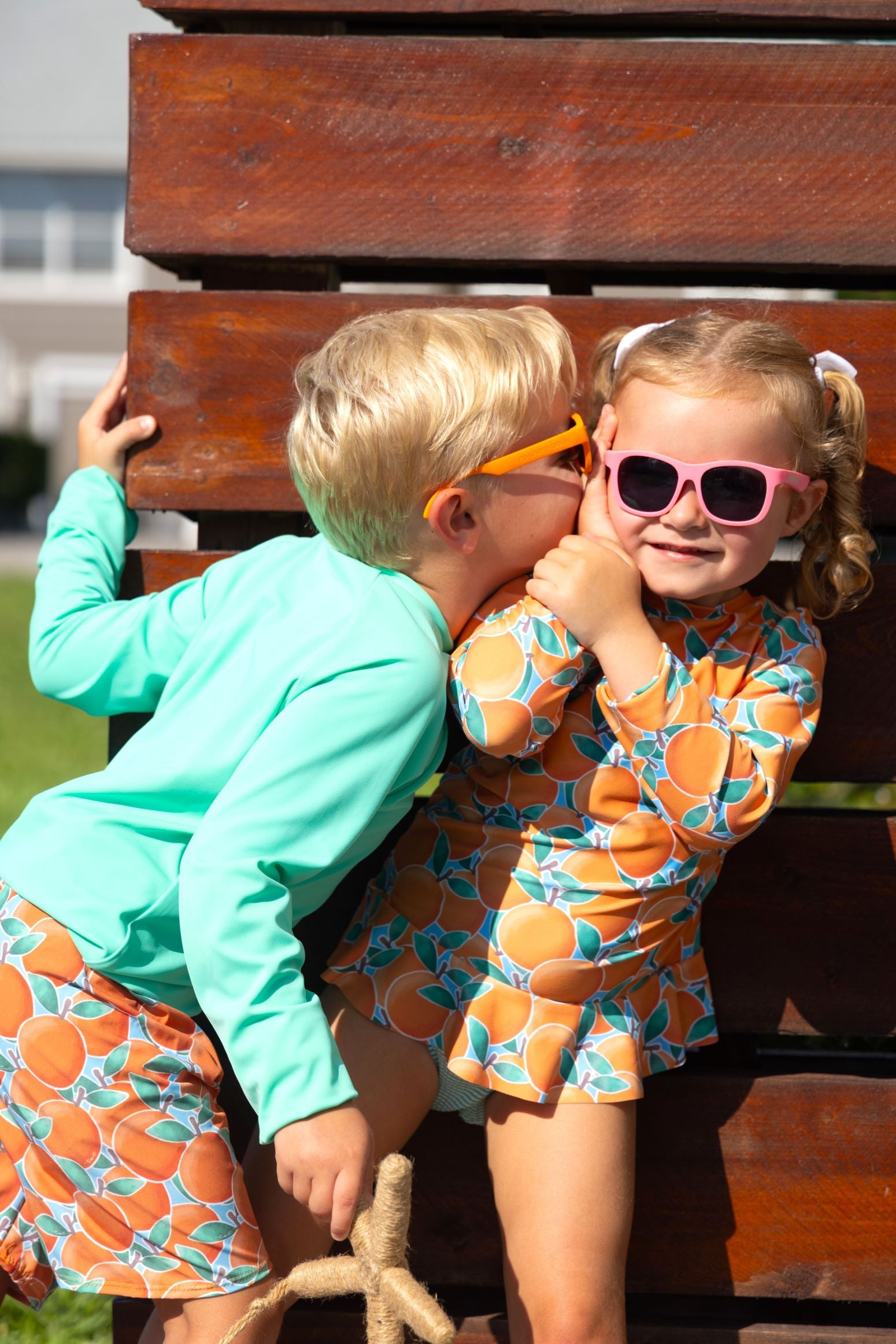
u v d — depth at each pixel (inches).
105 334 859.4
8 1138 62.0
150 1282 59.6
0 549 727.1
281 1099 56.4
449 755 79.5
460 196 76.8
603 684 65.9
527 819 68.1
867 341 76.8
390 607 64.4
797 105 75.4
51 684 73.9
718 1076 75.2
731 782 63.2
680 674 63.9
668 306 77.8
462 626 69.6
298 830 59.1
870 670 76.9
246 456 78.9
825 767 77.5
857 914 76.8
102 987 60.7
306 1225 68.7
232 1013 56.6
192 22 80.4
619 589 64.0
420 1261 76.0
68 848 62.4
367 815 60.8
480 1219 75.7
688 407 64.5
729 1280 75.0
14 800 167.8
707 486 64.1
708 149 75.8
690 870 67.2
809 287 92.6
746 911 77.1
